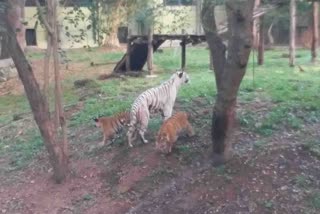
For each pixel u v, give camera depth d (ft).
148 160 28.19
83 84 50.57
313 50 58.44
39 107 27.66
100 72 58.65
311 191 24.12
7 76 60.54
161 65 62.08
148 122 31.48
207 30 26.22
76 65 65.00
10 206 28.04
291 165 25.98
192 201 24.72
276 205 23.48
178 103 36.68
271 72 51.44
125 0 45.37
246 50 22.79
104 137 31.32
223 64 25.88
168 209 24.67
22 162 32.78
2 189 29.99
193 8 55.62
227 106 25.27
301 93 38.40
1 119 42.52
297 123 30.68
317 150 27.04
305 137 28.89
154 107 30.25
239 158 26.71
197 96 38.70
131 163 28.50
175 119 28.81
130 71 55.47
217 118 25.72
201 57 71.51
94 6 32.24
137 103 29.71
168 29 54.65
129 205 25.72
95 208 26.18
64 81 54.19
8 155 34.42
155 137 30.37
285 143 28.07
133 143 30.35
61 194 27.96
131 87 46.55
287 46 86.07
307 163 26.18
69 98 45.37
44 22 26.94
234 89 24.58
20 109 45.80
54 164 28.78
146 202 25.55
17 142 36.47
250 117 31.96
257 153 27.07
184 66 54.85
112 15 43.93
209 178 25.75
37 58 72.43
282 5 24.21
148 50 53.36
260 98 37.11
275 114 32.24
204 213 23.89
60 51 35.50
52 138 28.37
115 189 27.14
